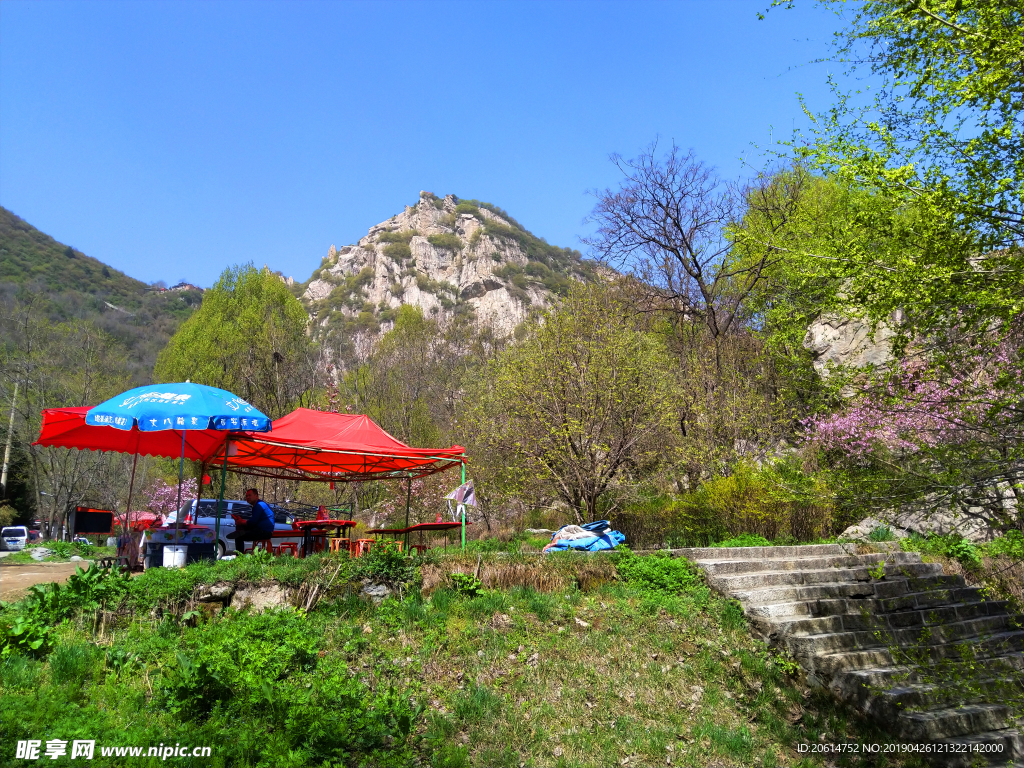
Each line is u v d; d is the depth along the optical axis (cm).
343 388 2864
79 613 731
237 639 675
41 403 3038
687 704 764
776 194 2034
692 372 1703
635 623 900
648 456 1410
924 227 555
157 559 1001
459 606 858
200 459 1198
